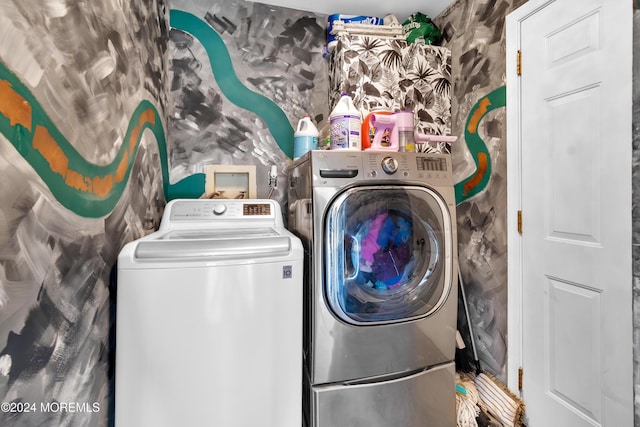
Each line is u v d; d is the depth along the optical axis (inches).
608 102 41.9
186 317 36.4
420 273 51.1
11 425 20.2
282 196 77.2
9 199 19.7
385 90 71.0
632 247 39.4
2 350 19.3
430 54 74.0
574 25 46.4
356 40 69.9
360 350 47.3
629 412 39.8
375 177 47.7
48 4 23.6
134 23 43.9
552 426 50.6
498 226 61.1
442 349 52.0
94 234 31.8
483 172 64.8
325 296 45.7
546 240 51.7
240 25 73.9
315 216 45.3
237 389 38.6
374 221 48.6
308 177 47.9
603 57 42.4
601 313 43.3
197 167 71.2
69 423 27.5
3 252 19.3
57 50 24.8
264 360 40.1
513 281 57.7
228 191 73.5
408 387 49.6
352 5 75.7
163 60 62.4
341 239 46.4
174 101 69.8
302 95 78.3
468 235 69.0
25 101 21.1
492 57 62.3
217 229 57.8
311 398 46.1
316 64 79.3
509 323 58.3
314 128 67.5
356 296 47.3
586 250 45.2
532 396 54.4
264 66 75.6
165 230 54.1
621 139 40.4
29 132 21.5
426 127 73.4
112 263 36.6
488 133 63.4
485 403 60.2
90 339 31.2
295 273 42.3
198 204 59.0
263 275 40.0
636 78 38.8
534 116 53.5
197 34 71.2
